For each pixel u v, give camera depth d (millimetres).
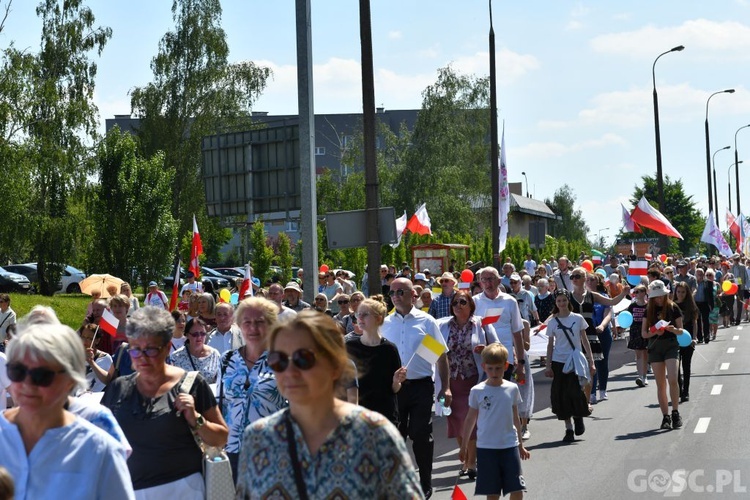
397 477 3910
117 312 12266
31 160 46031
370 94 16297
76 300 40094
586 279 17516
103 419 5223
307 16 16016
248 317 7199
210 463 6219
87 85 52562
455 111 73750
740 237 57656
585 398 13461
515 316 12664
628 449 12734
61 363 4551
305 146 16094
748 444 12695
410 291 10656
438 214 69062
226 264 80688
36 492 4562
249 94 64938
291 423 3977
